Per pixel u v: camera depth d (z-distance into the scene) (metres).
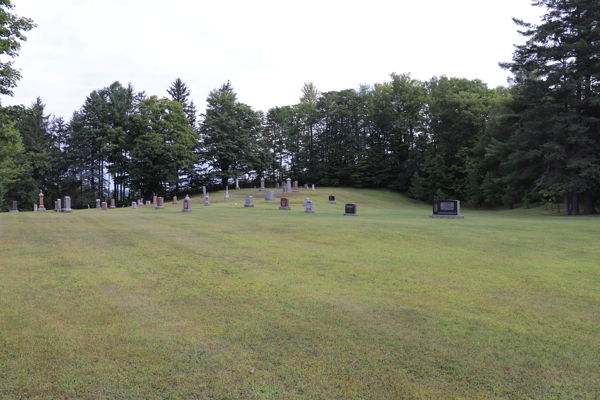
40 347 5.13
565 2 32.16
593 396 4.12
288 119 88.50
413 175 68.75
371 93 83.31
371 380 4.40
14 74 18.92
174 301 7.07
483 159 52.56
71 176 68.81
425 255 11.59
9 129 23.14
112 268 9.45
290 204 45.44
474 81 73.06
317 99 88.50
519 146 35.69
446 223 20.05
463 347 5.26
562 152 31.61
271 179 89.75
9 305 6.72
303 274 9.09
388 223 19.72
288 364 4.75
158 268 9.53
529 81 34.09
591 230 17.09
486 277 9.02
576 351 5.17
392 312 6.59
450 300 7.28
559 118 31.44
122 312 6.47
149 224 18.55
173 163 67.69
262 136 86.94
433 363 4.81
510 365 4.78
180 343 5.30
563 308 6.89
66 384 4.26
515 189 45.12
